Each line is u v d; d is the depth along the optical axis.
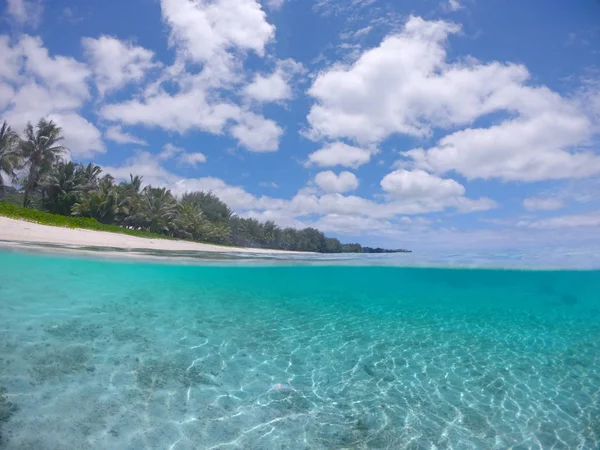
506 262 18.25
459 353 7.88
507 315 14.20
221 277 19.70
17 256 12.37
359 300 15.91
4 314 7.27
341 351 7.53
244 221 56.84
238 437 4.09
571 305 18.12
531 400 5.52
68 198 30.30
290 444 4.02
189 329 8.06
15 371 4.86
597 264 16.78
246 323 9.27
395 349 7.93
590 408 5.28
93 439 3.73
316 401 5.14
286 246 66.06
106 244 18.88
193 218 40.06
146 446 3.75
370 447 4.06
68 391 4.57
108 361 5.65
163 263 16.70
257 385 5.52
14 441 3.49
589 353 8.25
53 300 9.01
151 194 39.38
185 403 4.71
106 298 10.28
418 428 4.55
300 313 11.39
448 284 23.48
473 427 4.63
